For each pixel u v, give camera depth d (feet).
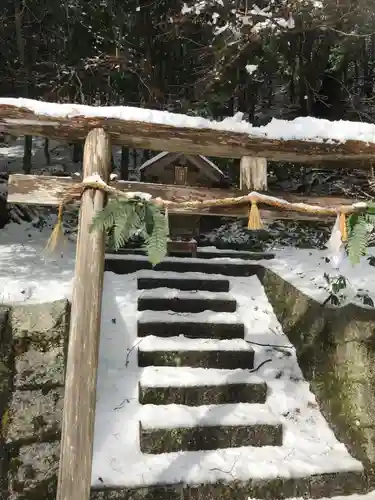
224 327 14.48
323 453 11.58
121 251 18.40
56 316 11.16
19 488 9.95
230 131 9.69
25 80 31.53
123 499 9.92
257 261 18.31
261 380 12.75
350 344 12.04
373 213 7.24
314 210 7.82
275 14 19.61
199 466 10.71
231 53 21.21
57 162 36.11
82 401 8.05
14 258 16.57
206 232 26.27
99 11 26.16
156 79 29.27
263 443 11.57
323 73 30.07
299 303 14.78
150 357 13.03
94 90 28.53
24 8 30.78
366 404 11.31
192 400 12.10
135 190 9.47
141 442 10.89
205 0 21.08
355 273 15.69
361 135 10.16
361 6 19.95
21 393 10.50
